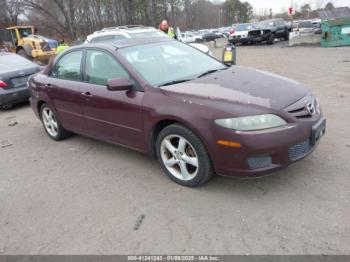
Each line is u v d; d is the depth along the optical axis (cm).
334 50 1655
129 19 4269
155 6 4516
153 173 422
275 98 339
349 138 465
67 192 400
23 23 4166
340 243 276
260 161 323
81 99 465
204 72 431
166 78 408
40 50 1912
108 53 434
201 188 374
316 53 1567
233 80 388
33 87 571
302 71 1055
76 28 3838
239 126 318
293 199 338
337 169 383
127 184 402
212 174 361
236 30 2666
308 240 283
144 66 416
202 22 7431
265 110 321
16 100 845
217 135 327
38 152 538
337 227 294
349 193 338
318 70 1046
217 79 395
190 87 371
